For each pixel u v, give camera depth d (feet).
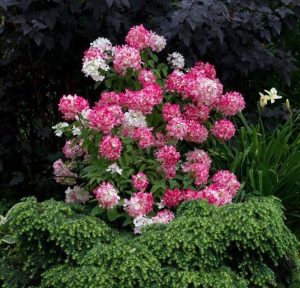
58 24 16.06
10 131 17.38
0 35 16.25
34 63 17.02
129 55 14.51
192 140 15.01
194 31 16.35
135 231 13.60
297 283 13.14
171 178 14.52
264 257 12.87
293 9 17.29
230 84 18.60
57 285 12.17
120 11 16.71
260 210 12.57
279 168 16.19
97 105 14.71
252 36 17.24
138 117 14.21
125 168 14.19
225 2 16.88
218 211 12.93
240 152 15.90
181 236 12.32
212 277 12.06
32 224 12.50
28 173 17.67
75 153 15.33
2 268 13.19
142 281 11.88
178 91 15.01
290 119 16.76
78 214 13.67
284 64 17.70
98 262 12.06
